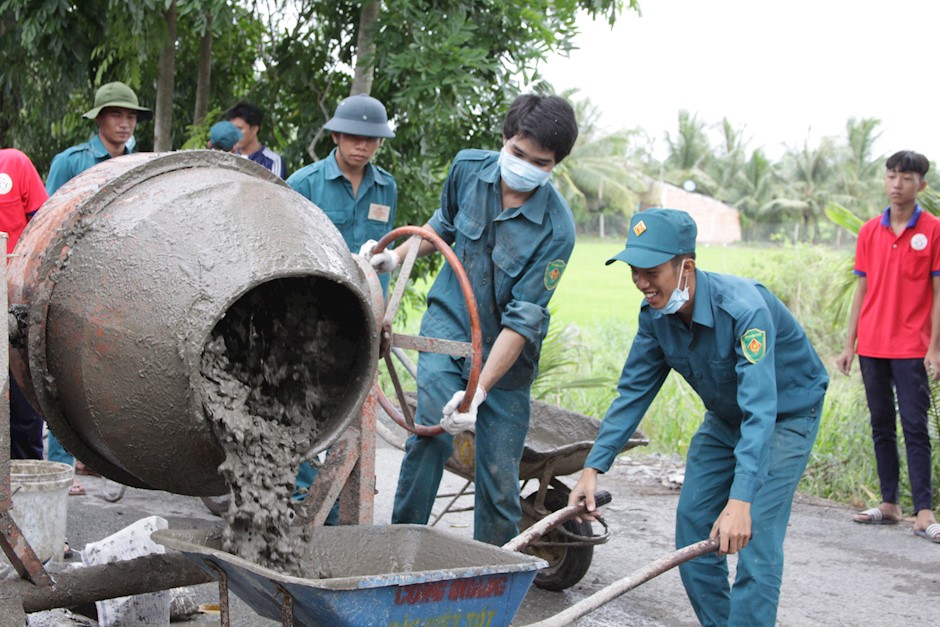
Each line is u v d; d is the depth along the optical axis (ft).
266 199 11.42
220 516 20.52
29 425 18.74
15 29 30.53
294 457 11.09
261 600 10.16
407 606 9.62
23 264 11.43
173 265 10.67
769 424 12.22
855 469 26.73
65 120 35.94
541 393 31.60
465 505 23.63
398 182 29.45
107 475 12.38
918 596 18.48
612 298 86.58
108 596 11.65
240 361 11.37
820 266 52.95
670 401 33.01
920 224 22.47
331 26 30.25
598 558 20.01
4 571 12.92
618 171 178.91
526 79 27.50
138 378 10.64
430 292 16.07
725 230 175.52
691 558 11.71
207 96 33.30
